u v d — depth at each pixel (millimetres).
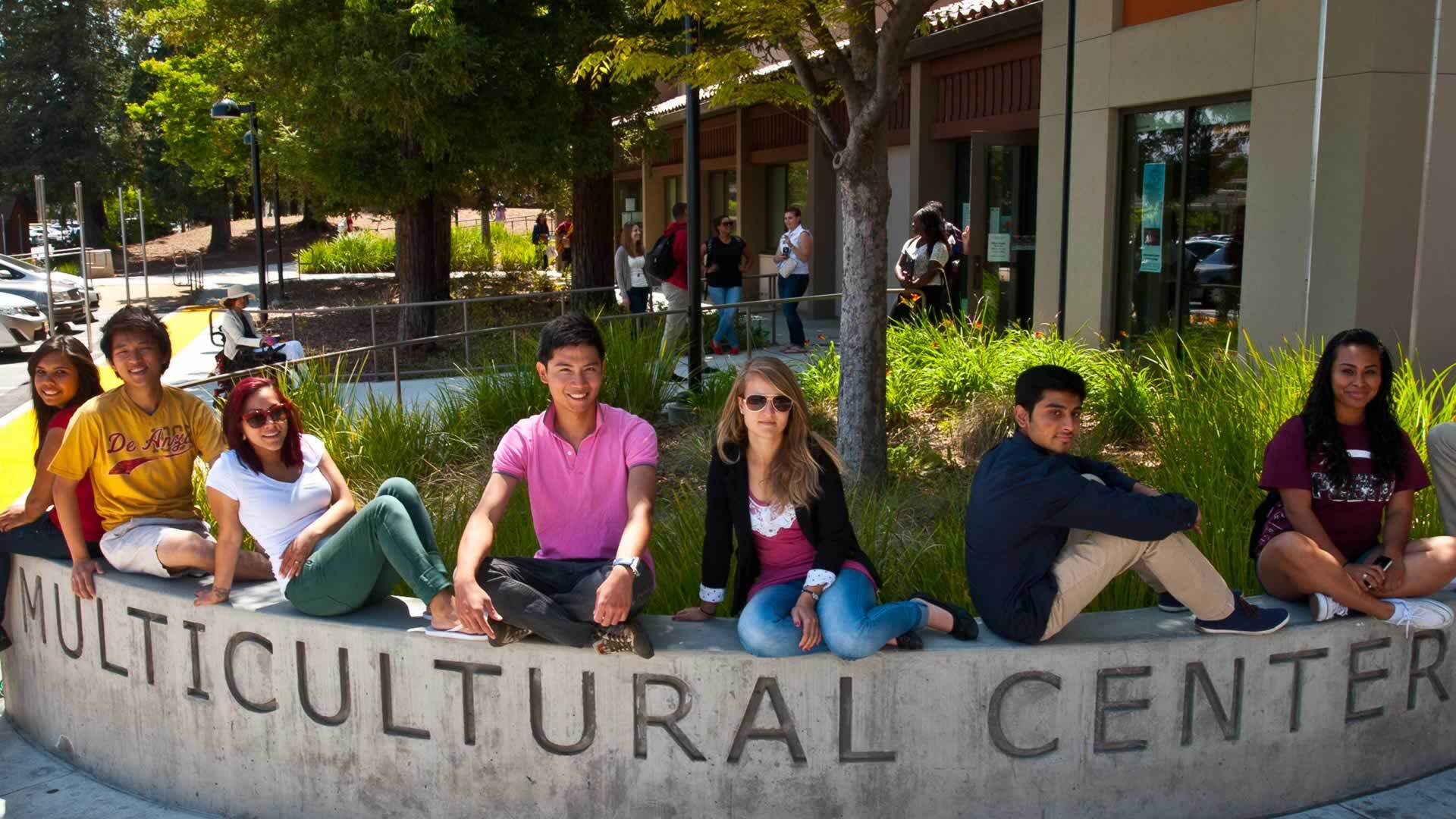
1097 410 7988
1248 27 9445
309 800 4367
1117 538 3924
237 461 4402
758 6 6531
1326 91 8812
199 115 31688
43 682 5148
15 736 5336
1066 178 10773
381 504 4094
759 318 14867
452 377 13117
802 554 4109
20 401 14391
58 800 4695
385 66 13320
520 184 18047
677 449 8172
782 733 3957
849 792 3986
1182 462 6133
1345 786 4359
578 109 15211
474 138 14664
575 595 3963
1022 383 4008
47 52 45469
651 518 4070
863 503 5828
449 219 20109
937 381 8961
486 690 4078
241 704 4418
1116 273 11266
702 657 3936
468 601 3848
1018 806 4031
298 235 53219
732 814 4012
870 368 6812
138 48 46375
